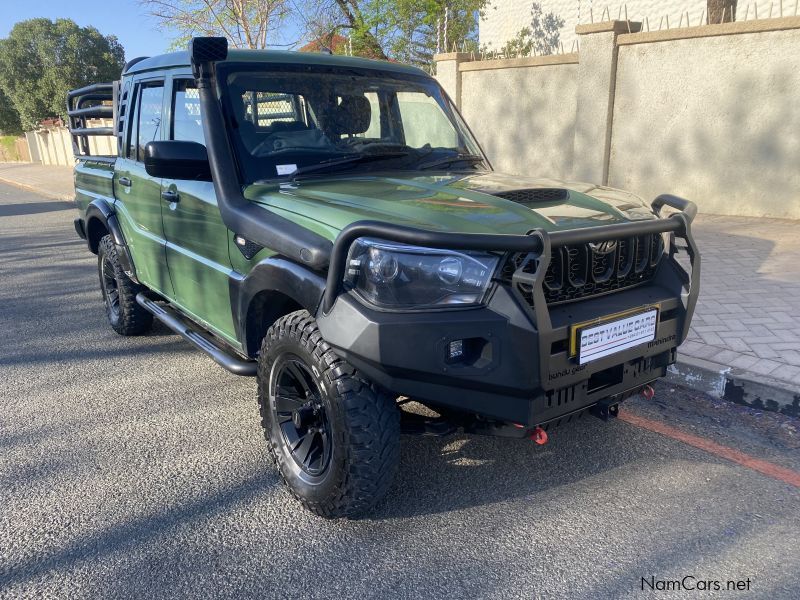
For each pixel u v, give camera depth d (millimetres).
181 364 4996
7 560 2727
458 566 2639
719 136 8727
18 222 13500
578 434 3684
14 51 40938
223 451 3635
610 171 10008
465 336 2389
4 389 4570
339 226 2646
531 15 15586
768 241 7336
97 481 3338
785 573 2547
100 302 6910
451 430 2814
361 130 3713
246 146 3322
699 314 5137
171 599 2488
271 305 3188
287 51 3764
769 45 8047
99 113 5348
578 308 2645
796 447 3510
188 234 3748
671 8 12562
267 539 2844
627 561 2637
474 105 12062
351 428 2596
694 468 3320
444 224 2496
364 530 2887
